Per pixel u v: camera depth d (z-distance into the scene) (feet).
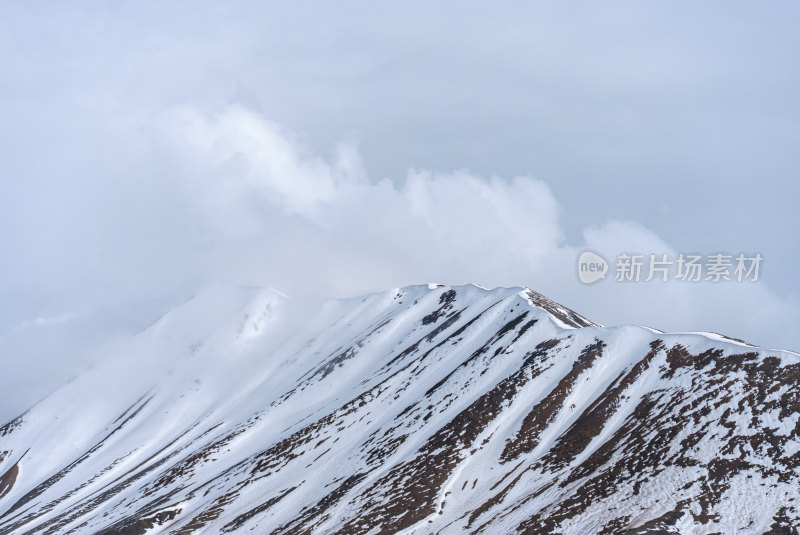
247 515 376.89
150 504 467.11
